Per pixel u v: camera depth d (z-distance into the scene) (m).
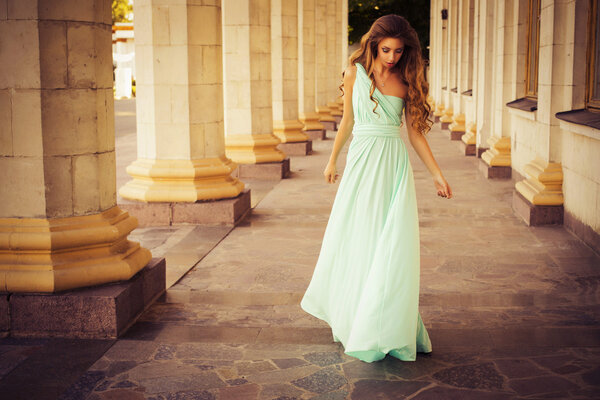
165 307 5.28
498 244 7.24
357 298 4.11
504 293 5.54
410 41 3.99
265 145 12.73
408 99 4.11
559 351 4.28
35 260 4.63
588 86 7.56
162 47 8.43
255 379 3.91
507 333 4.62
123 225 5.02
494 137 12.76
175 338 4.60
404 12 40.03
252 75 12.70
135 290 4.95
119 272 4.79
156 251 7.12
